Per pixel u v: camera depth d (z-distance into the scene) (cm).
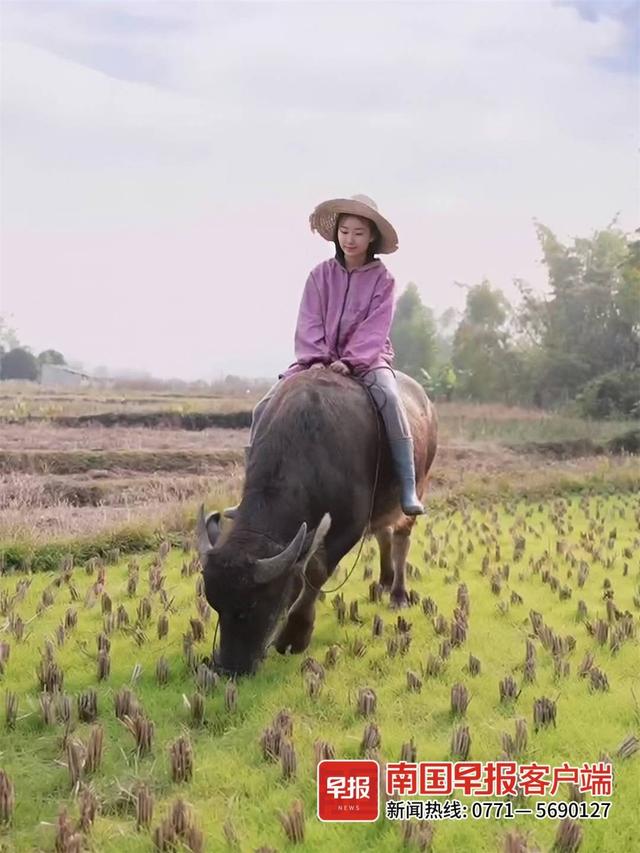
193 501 1127
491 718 493
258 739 454
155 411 2075
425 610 698
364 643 606
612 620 677
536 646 619
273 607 523
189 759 424
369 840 374
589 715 493
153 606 724
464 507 1279
